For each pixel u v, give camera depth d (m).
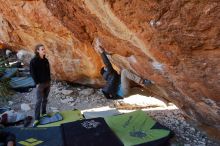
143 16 3.77
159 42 4.03
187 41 3.69
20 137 5.74
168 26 3.63
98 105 7.70
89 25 5.81
